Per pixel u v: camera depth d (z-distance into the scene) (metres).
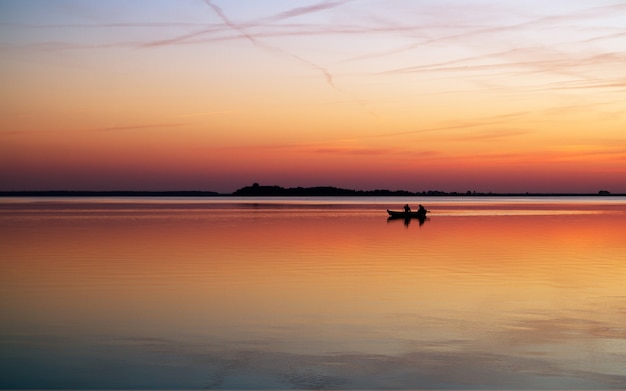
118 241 38.91
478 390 12.10
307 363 13.57
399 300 19.69
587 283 22.70
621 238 41.97
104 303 19.25
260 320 17.14
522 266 27.28
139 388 12.26
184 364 13.52
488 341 15.08
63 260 29.22
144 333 15.82
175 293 20.86
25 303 19.22
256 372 13.05
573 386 12.26
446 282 22.98
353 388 12.23
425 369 13.18
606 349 14.46
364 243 37.97
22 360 13.78
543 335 15.58
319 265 27.59
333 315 17.70
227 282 23.03
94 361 13.72
